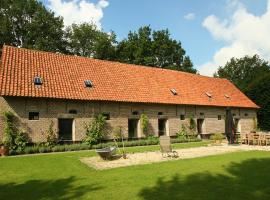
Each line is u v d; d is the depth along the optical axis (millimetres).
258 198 6922
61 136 19312
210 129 27953
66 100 19406
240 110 31344
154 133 23672
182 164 12023
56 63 21453
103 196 7410
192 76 30891
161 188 8055
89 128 20203
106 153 13633
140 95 23094
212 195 7230
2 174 10641
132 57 44094
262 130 37031
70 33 44094
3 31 35250
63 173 10594
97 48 42000
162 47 44469
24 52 20750
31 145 17891
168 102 24156
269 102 36625
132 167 11516
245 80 54250
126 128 22109
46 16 38219
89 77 21875
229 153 15633
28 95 17422
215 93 30156
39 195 7672
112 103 21531
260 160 12719
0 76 17531
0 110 17234
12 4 36469
